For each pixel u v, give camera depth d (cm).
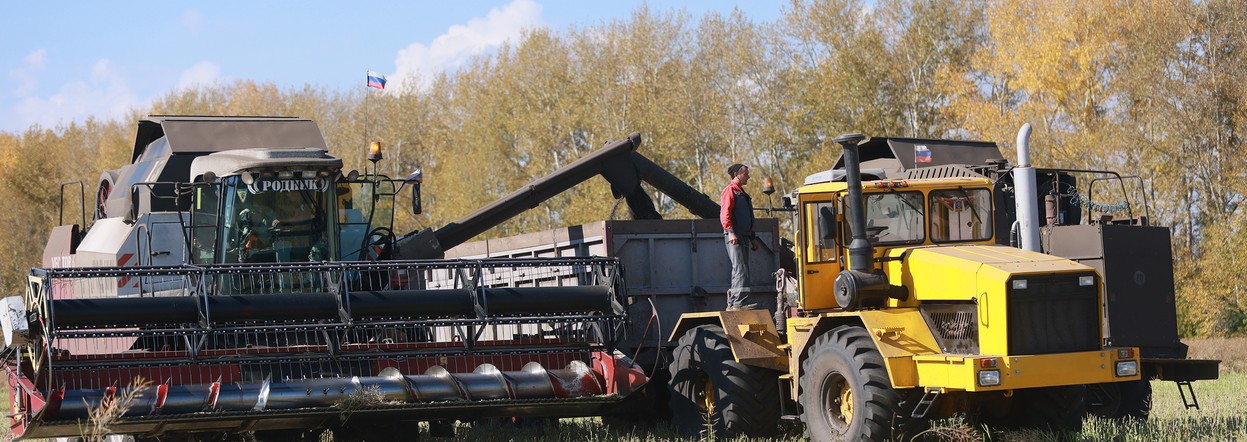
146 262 1210
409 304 1000
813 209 980
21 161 6109
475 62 5122
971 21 4269
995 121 3609
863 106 4281
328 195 1176
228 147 1409
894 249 949
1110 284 1120
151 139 1527
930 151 1561
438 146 5612
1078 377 842
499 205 1527
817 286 973
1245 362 2030
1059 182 1356
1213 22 3356
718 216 1659
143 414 872
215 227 1149
